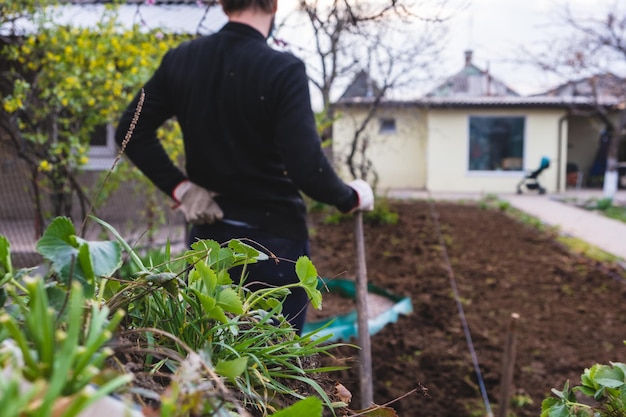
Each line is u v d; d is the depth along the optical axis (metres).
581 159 21.16
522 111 17.44
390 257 7.29
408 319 4.88
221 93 1.77
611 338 4.65
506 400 3.08
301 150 1.71
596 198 15.77
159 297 0.83
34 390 0.41
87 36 4.82
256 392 0.81
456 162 17.80
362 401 2.29
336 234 8.53
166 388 0.64
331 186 1.79
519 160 17.72
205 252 0.86
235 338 0.88
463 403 3.48
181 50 1.92
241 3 1.81
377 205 9.80
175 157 4.83
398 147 18.45
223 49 1.80
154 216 6.10
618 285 6.29
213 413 0.58
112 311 0.73
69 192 5.02
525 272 6.85
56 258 0.62
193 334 0.82
